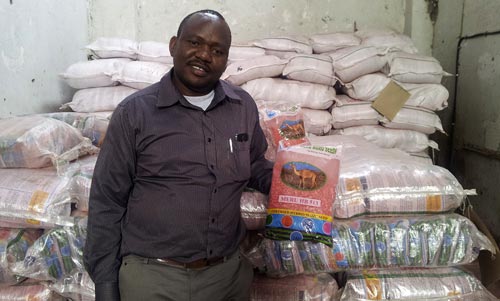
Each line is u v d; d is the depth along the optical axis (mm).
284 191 1360
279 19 2998
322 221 1327
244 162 1223
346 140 2043
